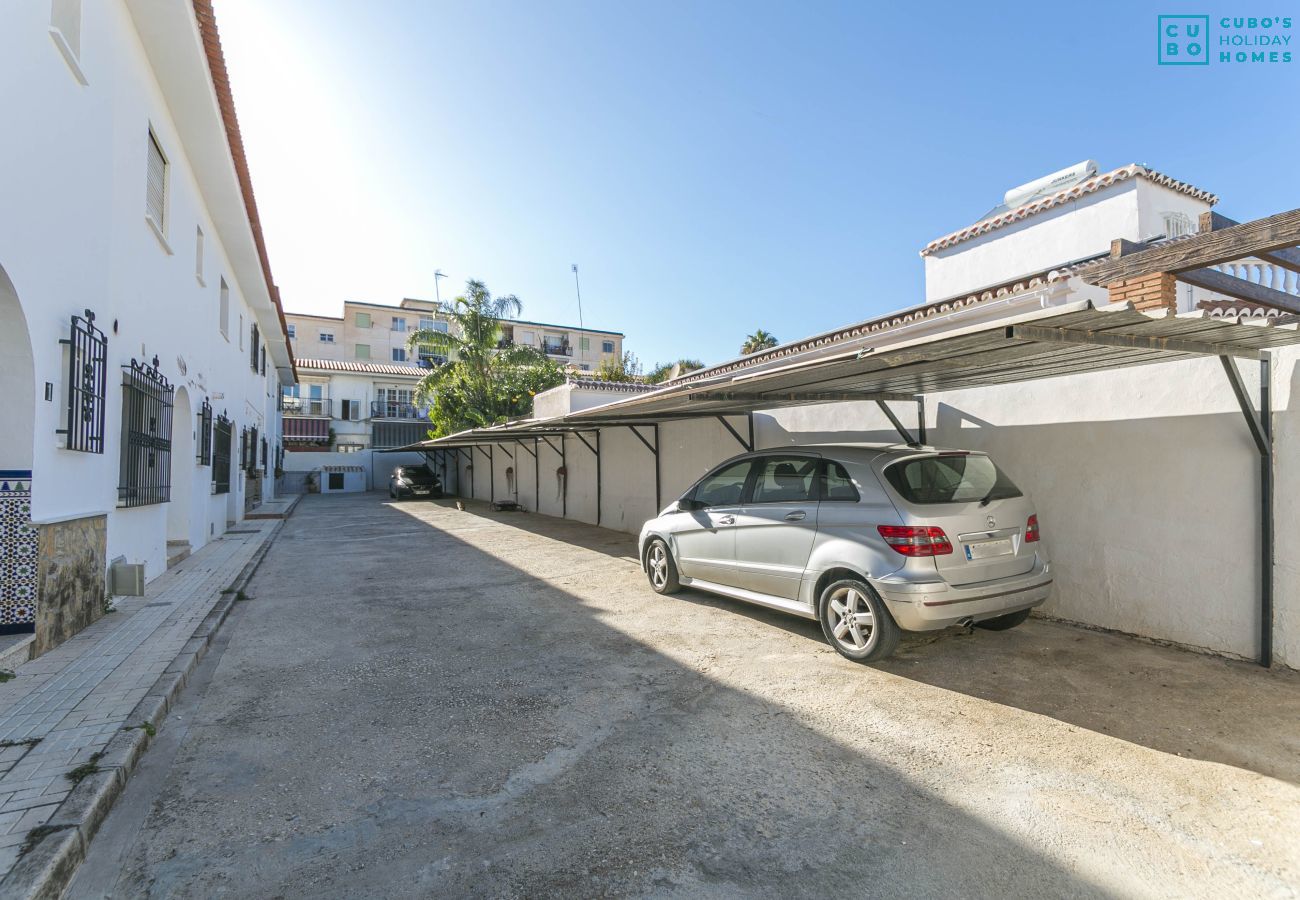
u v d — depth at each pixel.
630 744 3.67
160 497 8.26
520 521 16.72
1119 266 5.45
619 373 35.72
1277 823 2.82
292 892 2.43
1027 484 6.20
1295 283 8.01
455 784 3.24
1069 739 3.64
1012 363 4.73
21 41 4.45
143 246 7.39
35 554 4.89
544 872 2.54
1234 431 4.82
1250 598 4.73
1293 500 4.49
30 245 4.64
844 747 3.60
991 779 3.23
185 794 3.15
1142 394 5.34
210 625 5.99
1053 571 6.00
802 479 5.65
